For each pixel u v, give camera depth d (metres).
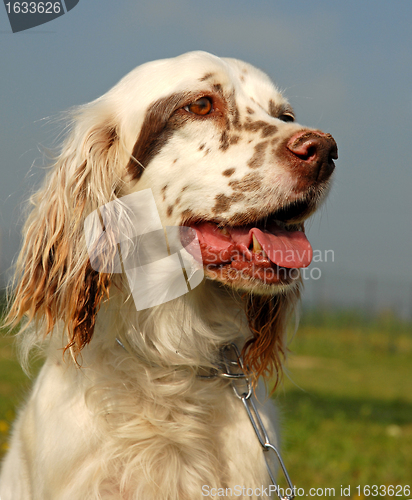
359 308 24.50
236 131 3.22
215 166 3.18
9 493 3.34
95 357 3.16
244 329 3.48
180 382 3.19
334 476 5.32
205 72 3.27
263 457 3.16
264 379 3.56
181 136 3.23
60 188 3.33
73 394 3.06
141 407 3.11
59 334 3.25
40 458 2.98
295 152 3.08
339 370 14.23
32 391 3.50
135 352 3.23
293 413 8.20
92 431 2.96
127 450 2.98
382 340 20.55
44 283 3.24
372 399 10.02
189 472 3.02
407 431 7.46
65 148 3.49
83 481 2.87
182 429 3.06
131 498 2.92
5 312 3.45
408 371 14.70
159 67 3.38
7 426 5.92
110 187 3.33
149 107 3.26
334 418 8.04
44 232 3.31
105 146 3.39
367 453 6.17
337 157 3.21
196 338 3.32
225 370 3.37
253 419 3.25
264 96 3.45
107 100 3.53
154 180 3.27
